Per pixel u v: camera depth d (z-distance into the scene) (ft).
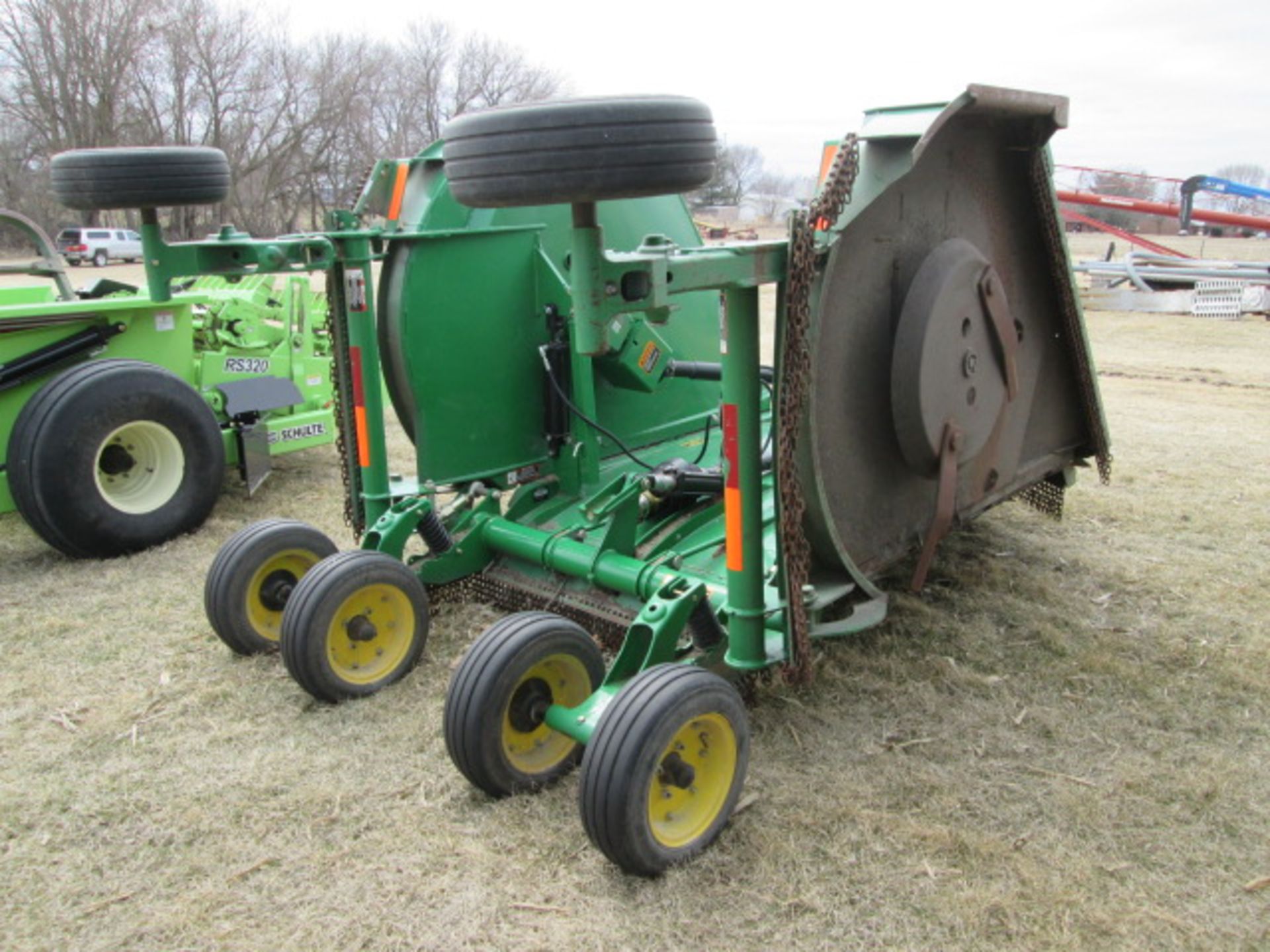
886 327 10.49
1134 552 15.78
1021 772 9.97
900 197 10.34
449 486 13.53
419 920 8.04
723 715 8.73
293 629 11.00
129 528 16.34
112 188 10.68
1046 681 11.79
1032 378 13.05
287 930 7.96
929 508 11.64
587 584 12.41
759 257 8.59
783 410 8.84
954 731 10.70
